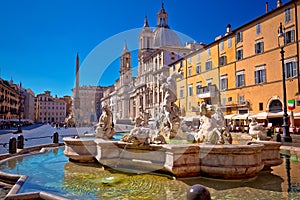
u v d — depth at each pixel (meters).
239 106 31.94
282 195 5.21
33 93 123.31
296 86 25.41
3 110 64.50
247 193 5.36
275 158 7.64
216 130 7.78
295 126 24.88
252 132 10.17
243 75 31.80
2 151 13.99
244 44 31.67
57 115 131.62
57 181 6.39
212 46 36.16
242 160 6.25
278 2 30.47
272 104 28.34
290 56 26.14
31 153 11.44
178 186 5.84
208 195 3.15
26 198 4.80
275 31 27.95
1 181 6.75
